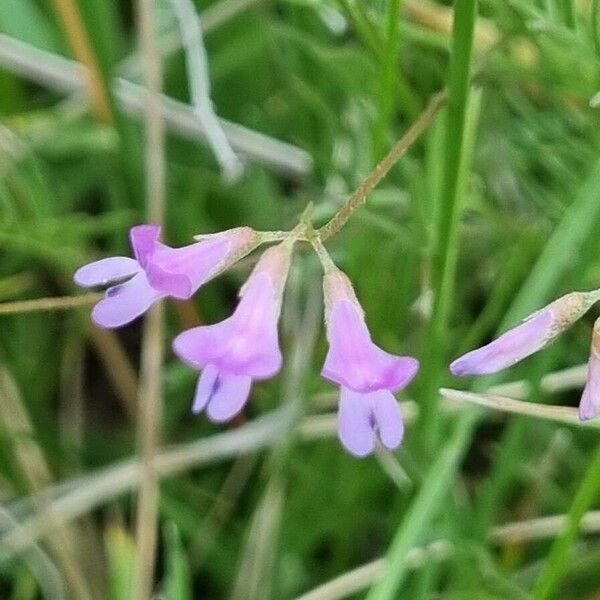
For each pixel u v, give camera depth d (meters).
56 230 0.05
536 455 0.05
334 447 0.05
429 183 0.05
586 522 0.05
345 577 0.05
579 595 0.05
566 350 0.05
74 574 0.05
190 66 0.05
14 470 0.05
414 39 0.05
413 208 0.05
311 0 0.05
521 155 0.05
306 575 0.05
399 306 0.05
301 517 0.05
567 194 0.05
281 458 0.05
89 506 0.05
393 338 0.05
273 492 0.05
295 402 0.05
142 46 0.05
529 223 0.05
